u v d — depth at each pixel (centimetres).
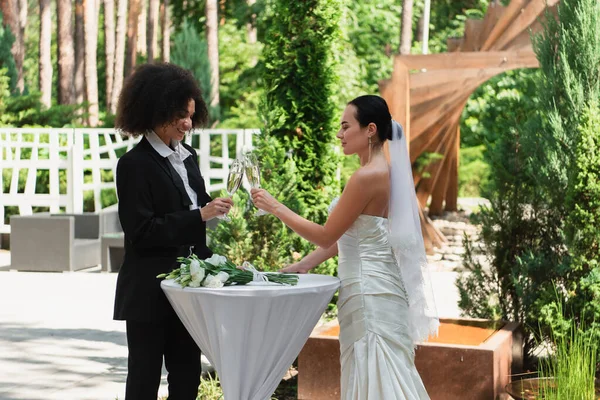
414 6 2767
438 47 2769
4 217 1557
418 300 389
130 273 371
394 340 381
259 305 335
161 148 376
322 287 350
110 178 1611
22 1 2625
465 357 490
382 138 389
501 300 614
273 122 635
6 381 586
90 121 2319
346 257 391
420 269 390
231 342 339
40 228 1181
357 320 384
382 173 381
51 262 1177
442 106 1273
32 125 1742
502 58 1147
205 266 351
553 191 595
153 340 372
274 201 384
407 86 1204
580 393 435
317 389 516
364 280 383
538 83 610
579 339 484
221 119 2481
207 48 2434
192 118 393
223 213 368
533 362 601
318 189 645
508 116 642
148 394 372
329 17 645
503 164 621
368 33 2670
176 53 2241
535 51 618
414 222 391
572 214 555
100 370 621
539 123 607
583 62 589
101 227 1252
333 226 379
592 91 588
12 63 1958
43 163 1402
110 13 2556
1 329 766
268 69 650
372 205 382
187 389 393
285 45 646
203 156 1350
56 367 628
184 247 379
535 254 604
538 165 602
